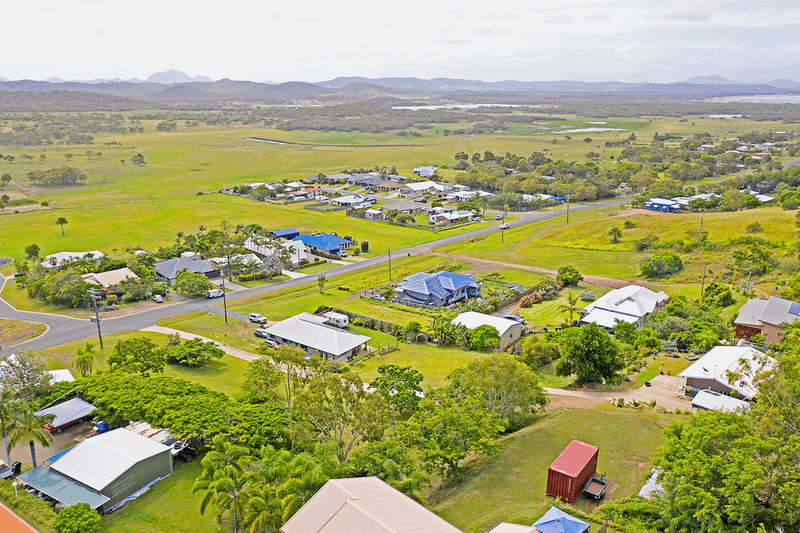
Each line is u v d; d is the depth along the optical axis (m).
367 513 42.44
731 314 114.69
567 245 184.50
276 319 123.00
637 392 79.88
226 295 141.62
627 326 106.88
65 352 99.56
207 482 50.69
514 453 61.00
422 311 128.88
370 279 154.88
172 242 193.50
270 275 158.62
